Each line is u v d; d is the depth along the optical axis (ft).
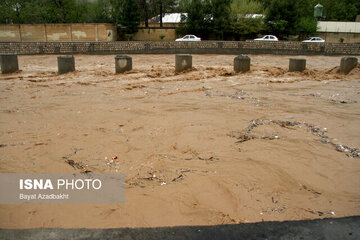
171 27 154.20
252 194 12.06
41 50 82.48
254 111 24.14
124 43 84.94
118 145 16.93
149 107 25.35
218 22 142.51
